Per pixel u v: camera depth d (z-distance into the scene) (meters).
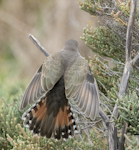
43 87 7.32
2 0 31.58
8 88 14.28
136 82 9.11
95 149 8.47
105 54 9.88
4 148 9.45
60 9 26.31
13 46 30.52
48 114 7.53
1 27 31.42
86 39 9.85
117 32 9.57
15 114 10.09
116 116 7.42
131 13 7.82
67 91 7.22
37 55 29.45
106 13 9.36
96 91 7.32
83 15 22.67
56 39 26.41
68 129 7.52
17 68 28.59
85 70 7.55
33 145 8.43
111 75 9.60
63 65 7.74
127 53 7.84
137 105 7.00
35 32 29.19
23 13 31.27
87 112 6.96
